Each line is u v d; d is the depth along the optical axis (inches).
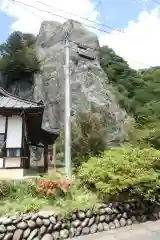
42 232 238.5
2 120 419.2
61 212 257.9
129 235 265.7
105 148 474.9
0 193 277.9
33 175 436.1
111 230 281.7
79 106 1084.5
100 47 1546.5
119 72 1461.6
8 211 242.5
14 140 415.8
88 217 273.9
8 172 401.7
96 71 1295.5
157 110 830.5
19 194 282.7
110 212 294.0
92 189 325.4
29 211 248.4
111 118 1087.6
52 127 1091.3
